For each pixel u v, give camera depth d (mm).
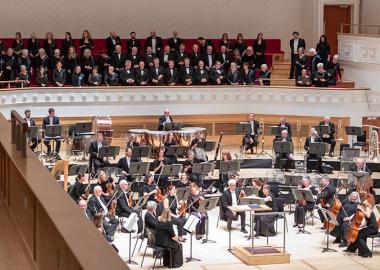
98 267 5445
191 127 29172
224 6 34906
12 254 9945
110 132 27688
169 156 26000
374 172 27484
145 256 19875
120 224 21891
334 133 29094
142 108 30656
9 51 29250
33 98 28953
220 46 32000
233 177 24016
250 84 31656
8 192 12055
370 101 30672
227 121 31688
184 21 34562
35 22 32625
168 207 19500
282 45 35562
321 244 21469
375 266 19562
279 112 31438
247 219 23875
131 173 23047
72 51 30156
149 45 31500
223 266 19312
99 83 30156
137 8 33938
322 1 34719
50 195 8453
